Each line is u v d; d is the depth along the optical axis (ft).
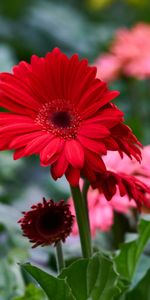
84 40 7.41
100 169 2.22
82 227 2.45
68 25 7.70
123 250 2.75
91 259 2.43
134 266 2.79
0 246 3.31
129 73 4.85
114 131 2.31
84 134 2.29
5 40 7.14
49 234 2.33
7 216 3.47
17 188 4.95
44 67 2.42
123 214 3.23
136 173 3.01
